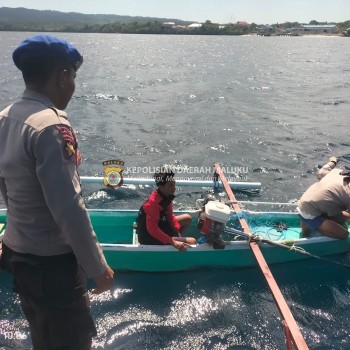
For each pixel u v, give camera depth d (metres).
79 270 2.09
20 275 2.00
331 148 9.12
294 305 3.97
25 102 1.86
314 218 4.70
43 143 1.69
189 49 56.28
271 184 7.03
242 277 4.42
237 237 4.75
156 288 4.17
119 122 11.37
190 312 3.82
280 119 12.08
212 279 4.35
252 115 12.66
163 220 4.33
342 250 4.86
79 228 1.78
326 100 15.41
